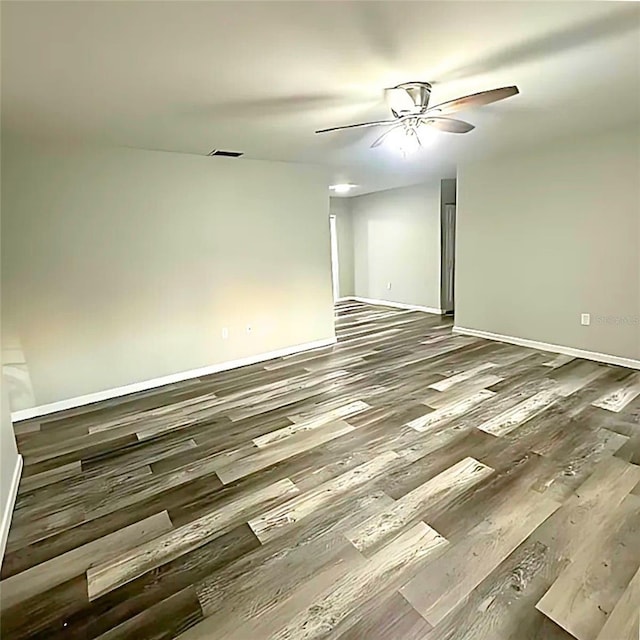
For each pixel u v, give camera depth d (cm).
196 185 438
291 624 158
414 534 202
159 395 404
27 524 220
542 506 217
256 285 494
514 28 192
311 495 236
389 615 160
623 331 419
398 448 281
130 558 194
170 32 184
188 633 156
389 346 544
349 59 218
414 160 506
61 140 354
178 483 253
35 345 363
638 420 306
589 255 436
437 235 729
